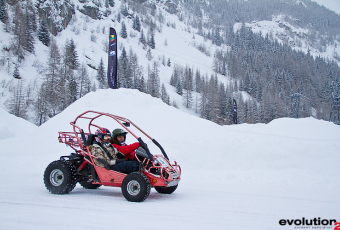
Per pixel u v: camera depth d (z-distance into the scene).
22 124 20.89
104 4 188.62
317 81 154.75
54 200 4.68
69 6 140.12
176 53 176.75
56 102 63.16
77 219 3.50
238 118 87.88
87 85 79.00
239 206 4.45
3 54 71.81
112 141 5.70
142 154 5.18
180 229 3.16
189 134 13.14
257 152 9.98
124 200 4.80
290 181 7.29
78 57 102.06
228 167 9.55
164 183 4.84
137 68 113.62
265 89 122.00
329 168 8.62
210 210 4.14
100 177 5.20
